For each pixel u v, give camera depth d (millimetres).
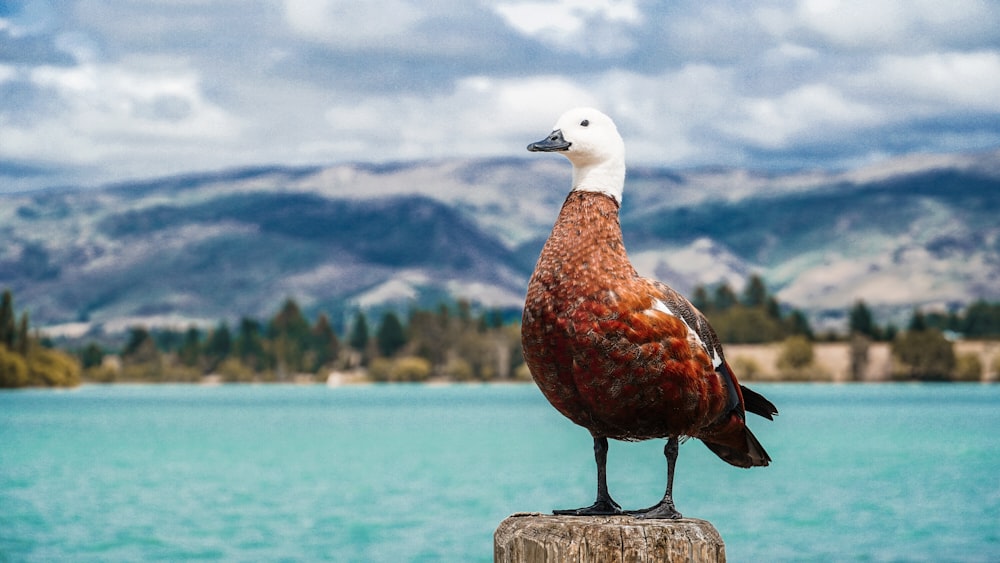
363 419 122062
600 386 6875
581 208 7230
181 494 48000
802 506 41531
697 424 7047
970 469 58312
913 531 35781
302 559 31109
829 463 62625
